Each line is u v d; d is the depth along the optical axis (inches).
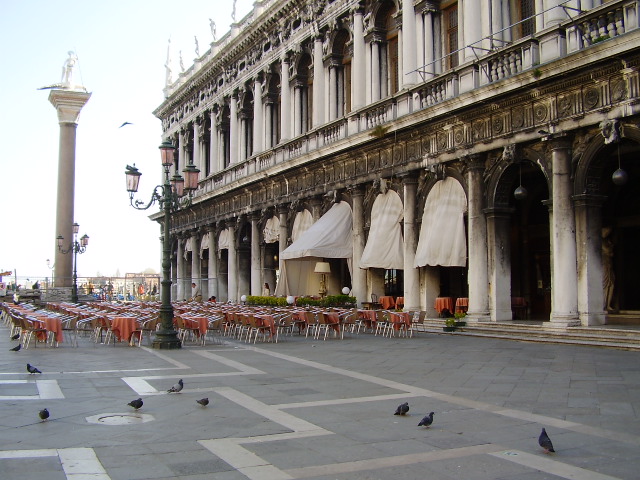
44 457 320.5
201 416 417.1
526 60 933.8
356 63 1409.9
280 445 345.7
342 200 1425.9
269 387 531.8
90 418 410.6
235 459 319.3
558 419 402.9
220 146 2241.6
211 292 2177.7
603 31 829.2
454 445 344.5
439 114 1063.0
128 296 3110.2
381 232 1244.5
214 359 736.3
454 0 1181.7
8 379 574.6
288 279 1578.5
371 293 1326.3
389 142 1221.7
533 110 919.7
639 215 1024.9
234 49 2034.9
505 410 431.5
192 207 2331.4
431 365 657.0
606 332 789.2
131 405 428.8
